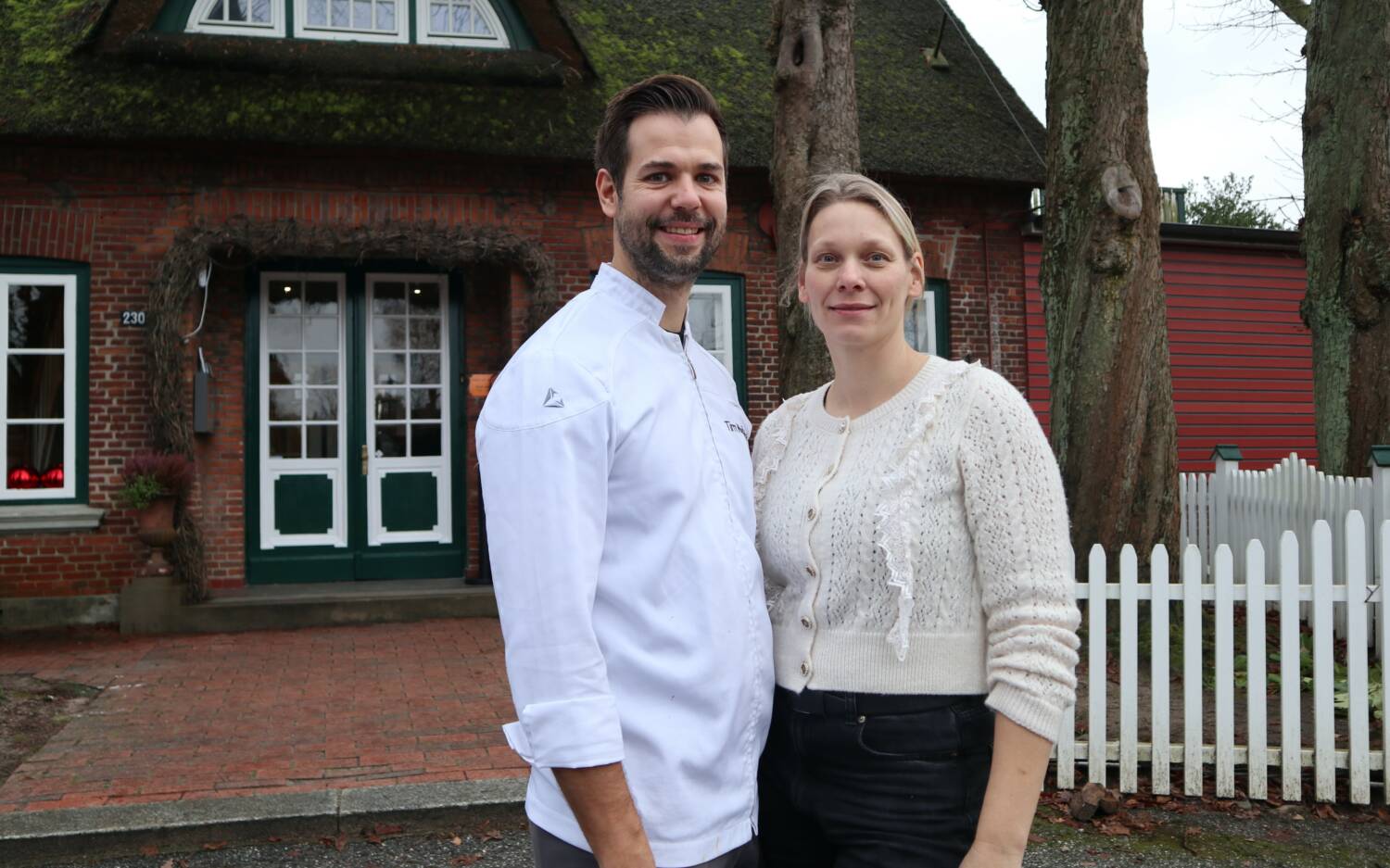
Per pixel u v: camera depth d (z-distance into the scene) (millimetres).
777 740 1896
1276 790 4383
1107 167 6453
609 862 1518
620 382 1716
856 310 1862
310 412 9695
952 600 1739
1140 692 5566
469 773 4699
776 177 7504
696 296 10164
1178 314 12125
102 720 5699
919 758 1720
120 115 8492
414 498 9898
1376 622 6285
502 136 9227
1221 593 4320
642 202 1803
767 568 1944
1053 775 4512
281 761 4891
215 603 8523
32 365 8719
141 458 8359
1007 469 1704
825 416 1996
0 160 8570
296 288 9695
